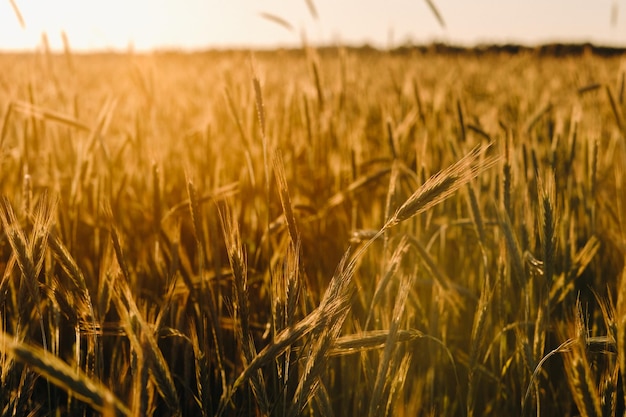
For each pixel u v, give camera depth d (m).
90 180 3.13
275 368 1.87
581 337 1.55
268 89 6.21
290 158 3.76
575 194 3.32
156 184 2.61
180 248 2.49
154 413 2.58
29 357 1.02
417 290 3.10
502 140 2.37
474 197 2.37
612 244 3.16
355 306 2.73
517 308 2.63
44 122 3.53
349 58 6.17
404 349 2.31
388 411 1.75
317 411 1.85
